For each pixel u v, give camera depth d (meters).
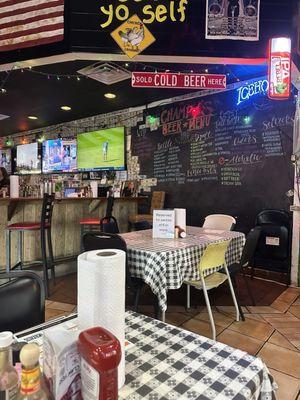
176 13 2.60
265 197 4.27
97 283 0.68
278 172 4.12
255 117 4.33
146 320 1.08
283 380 1.93
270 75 2.57
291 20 2.63
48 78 4.21
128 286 2.39
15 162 8.45
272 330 2.63
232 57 2.64
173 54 2.61
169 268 2.22
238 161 4.54
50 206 3.62
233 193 4.61
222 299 3.37
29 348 0.57
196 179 5.05
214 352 0.87
